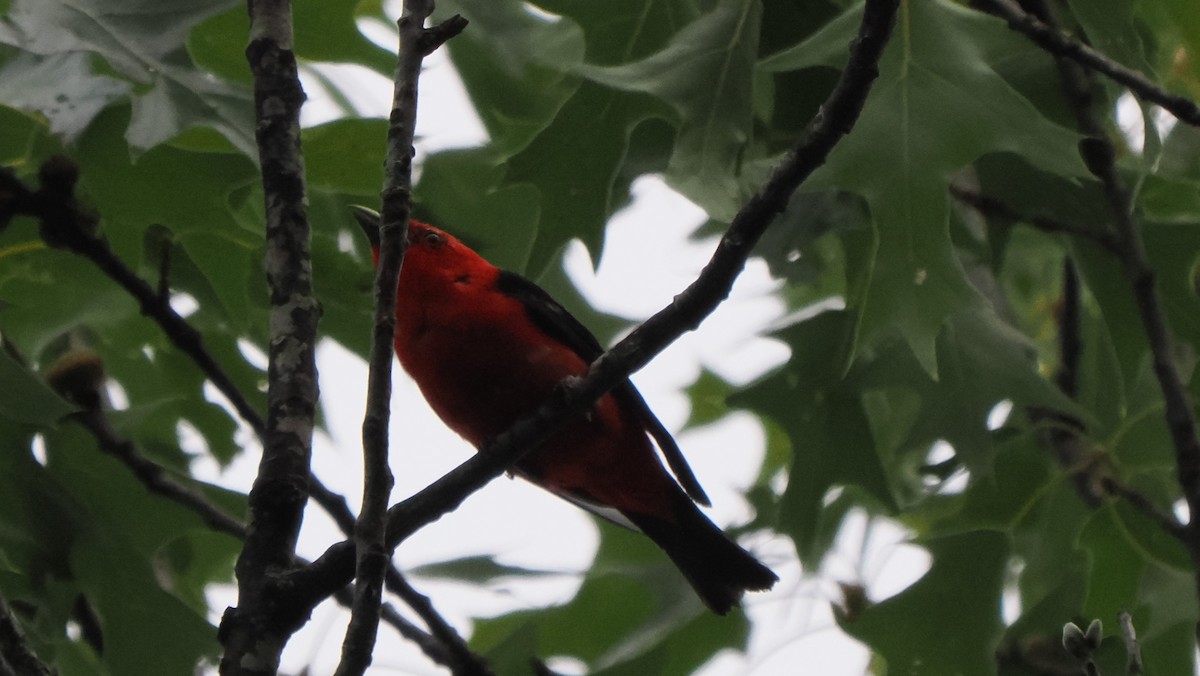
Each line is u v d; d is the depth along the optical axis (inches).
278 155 321.4
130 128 345.1
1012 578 531.2
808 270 474.6
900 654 447.2
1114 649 446.9
